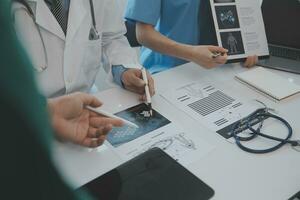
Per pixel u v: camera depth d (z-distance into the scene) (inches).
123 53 47.1
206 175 27.2
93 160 28.7
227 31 44.8
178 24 55.7
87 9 41.7
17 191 7.0
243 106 36.7
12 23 6.6
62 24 39.8
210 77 42.8
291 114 35.5
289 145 30.5
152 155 28.5
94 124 30.5
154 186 25.3
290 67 44.9
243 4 46.0
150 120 34.0
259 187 26.1
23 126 6.5
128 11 51.1
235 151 29.9
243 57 45.0
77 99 29.9
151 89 37.9
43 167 6.9
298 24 45.1
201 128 32.9
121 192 24.7
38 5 37.4
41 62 38.0
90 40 42.9
